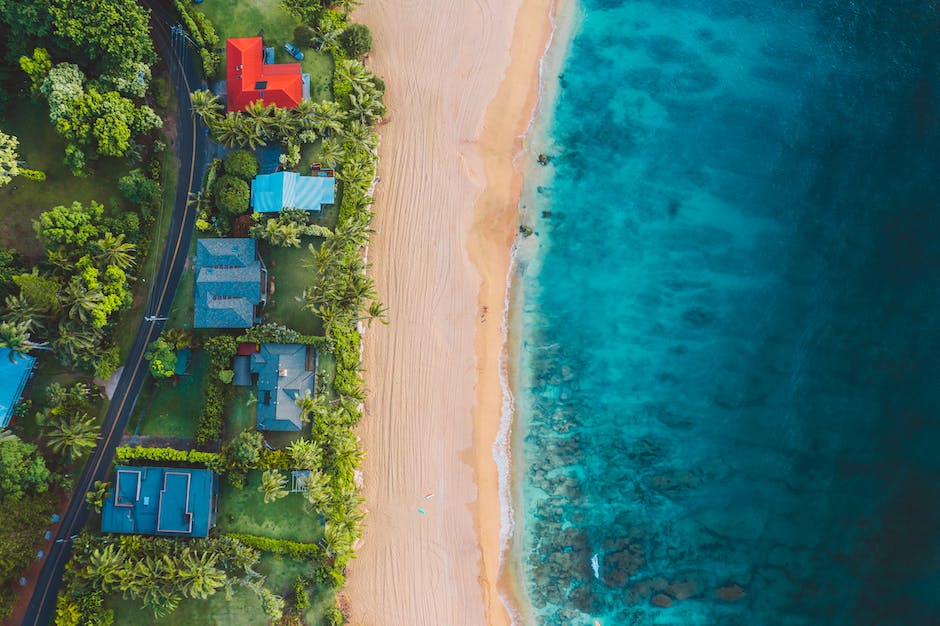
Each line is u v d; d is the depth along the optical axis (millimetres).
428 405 60656
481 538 59844
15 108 58188
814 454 61375
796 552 60562
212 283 57031
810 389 62000
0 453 54062
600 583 60031
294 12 59000
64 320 55875
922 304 61750
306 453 55594
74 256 56406
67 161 55969
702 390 62062
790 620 59781
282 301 59531
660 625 59750
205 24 59500
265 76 58531
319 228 58656
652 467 61375
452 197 62000
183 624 57562
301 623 57750
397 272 61500
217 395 57375
